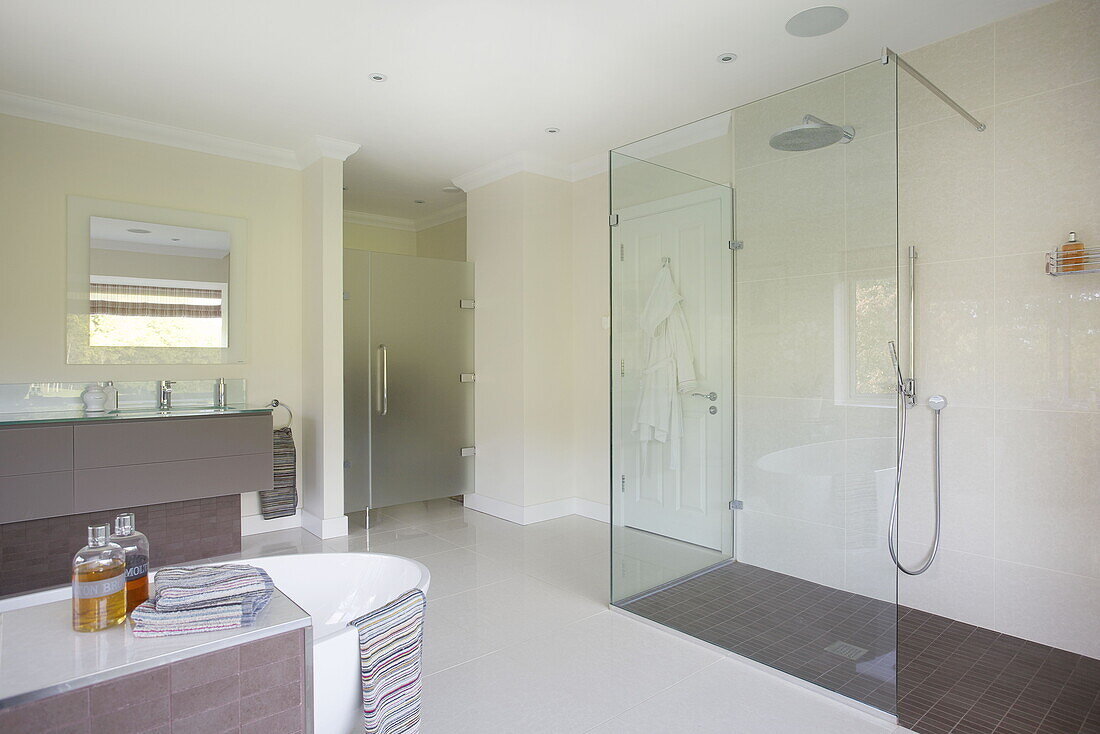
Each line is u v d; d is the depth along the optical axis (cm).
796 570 239
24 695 95
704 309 274
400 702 151
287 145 415
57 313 347
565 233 477
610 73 315
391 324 452
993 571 269
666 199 288
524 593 321
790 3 251
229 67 305
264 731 119
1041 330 254
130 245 369
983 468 271
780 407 247
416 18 263
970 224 273
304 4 251
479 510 491
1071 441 247
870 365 221
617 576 304
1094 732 196
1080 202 244
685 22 267
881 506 216
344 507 423
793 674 234
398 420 455
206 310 395
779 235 246
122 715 103
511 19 264
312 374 418
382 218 634
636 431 300
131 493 327
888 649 209
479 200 490
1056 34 250
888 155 215
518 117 372
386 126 385
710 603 264
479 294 491
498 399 472
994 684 226
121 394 364
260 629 118
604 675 238
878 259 218
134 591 125
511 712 212
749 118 255
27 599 136
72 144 352
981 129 269
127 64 301
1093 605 243
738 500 258
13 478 296
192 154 393
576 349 482
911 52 292
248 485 365
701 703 218
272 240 423
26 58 294
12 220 334
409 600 154
